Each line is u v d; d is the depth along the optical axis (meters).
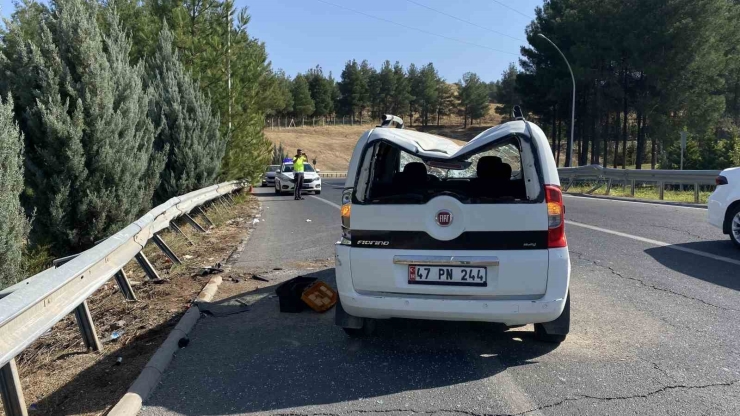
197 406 3.83
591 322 5.36
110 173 8.53
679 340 4.84
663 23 36.34
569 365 4.38
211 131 15.27
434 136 5.82
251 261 8.79
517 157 6.07
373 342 5.02
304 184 24.95
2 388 3.35
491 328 5.31
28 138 7.97
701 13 35.78
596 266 7.64
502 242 4.18
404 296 4.35
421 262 4.28
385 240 4.37
